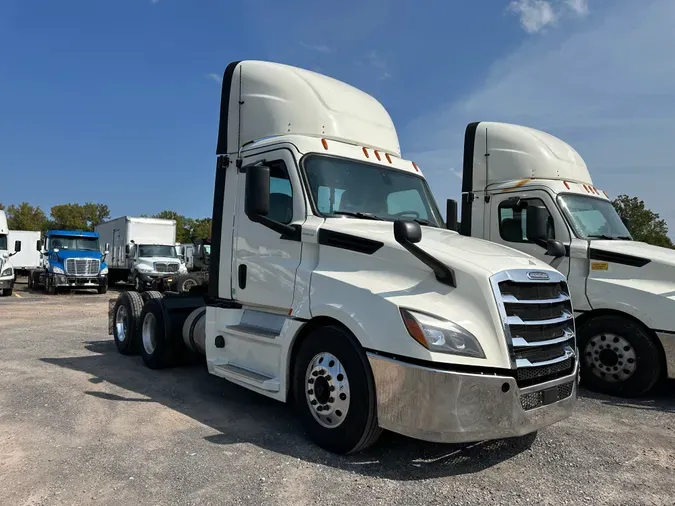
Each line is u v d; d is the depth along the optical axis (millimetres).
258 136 5484
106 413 5168
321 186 4863
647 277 6312
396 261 4160
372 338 3850
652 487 3795
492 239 7848
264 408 5469
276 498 3439
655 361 6137
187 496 3441
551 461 4223
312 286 4449
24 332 10539
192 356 7273
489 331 3777
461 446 4473
